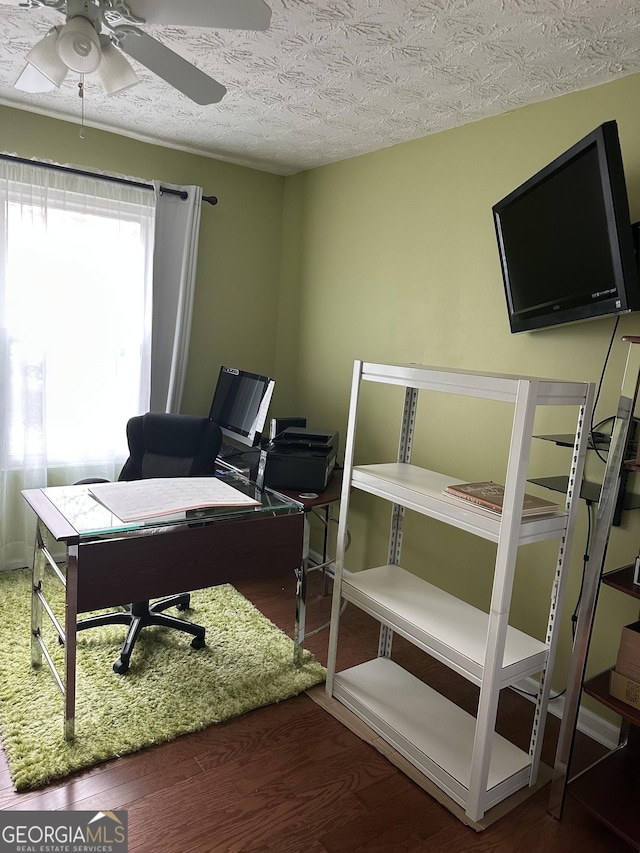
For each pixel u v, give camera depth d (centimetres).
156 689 225
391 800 184
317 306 357
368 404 321
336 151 319
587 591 173
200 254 357
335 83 229
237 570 217
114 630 265
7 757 187
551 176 195
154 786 181
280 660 251
